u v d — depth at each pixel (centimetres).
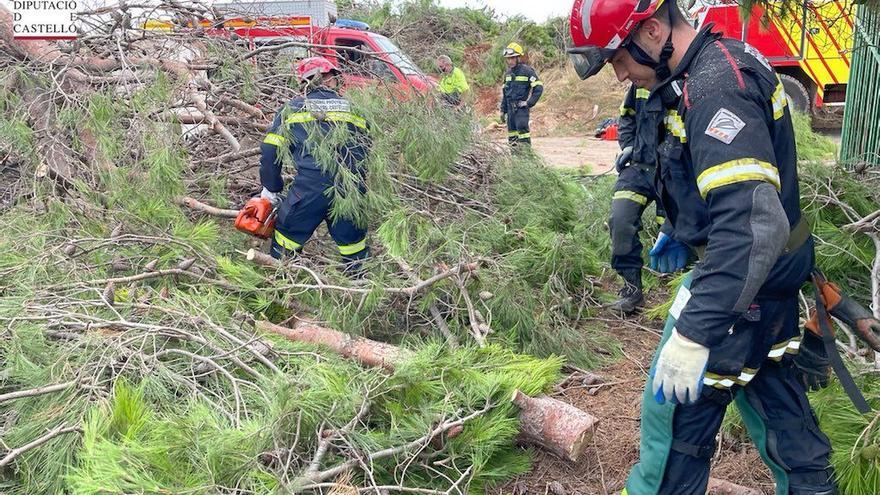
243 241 432
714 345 173
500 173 531
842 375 204
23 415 260
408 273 370
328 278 368
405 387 277
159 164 388
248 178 503
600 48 189
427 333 366
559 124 1709
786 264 191
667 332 203
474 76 1800
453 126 479
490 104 1742
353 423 254
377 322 366
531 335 370
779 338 201
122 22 468
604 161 1130
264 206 399
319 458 239
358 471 251
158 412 255
